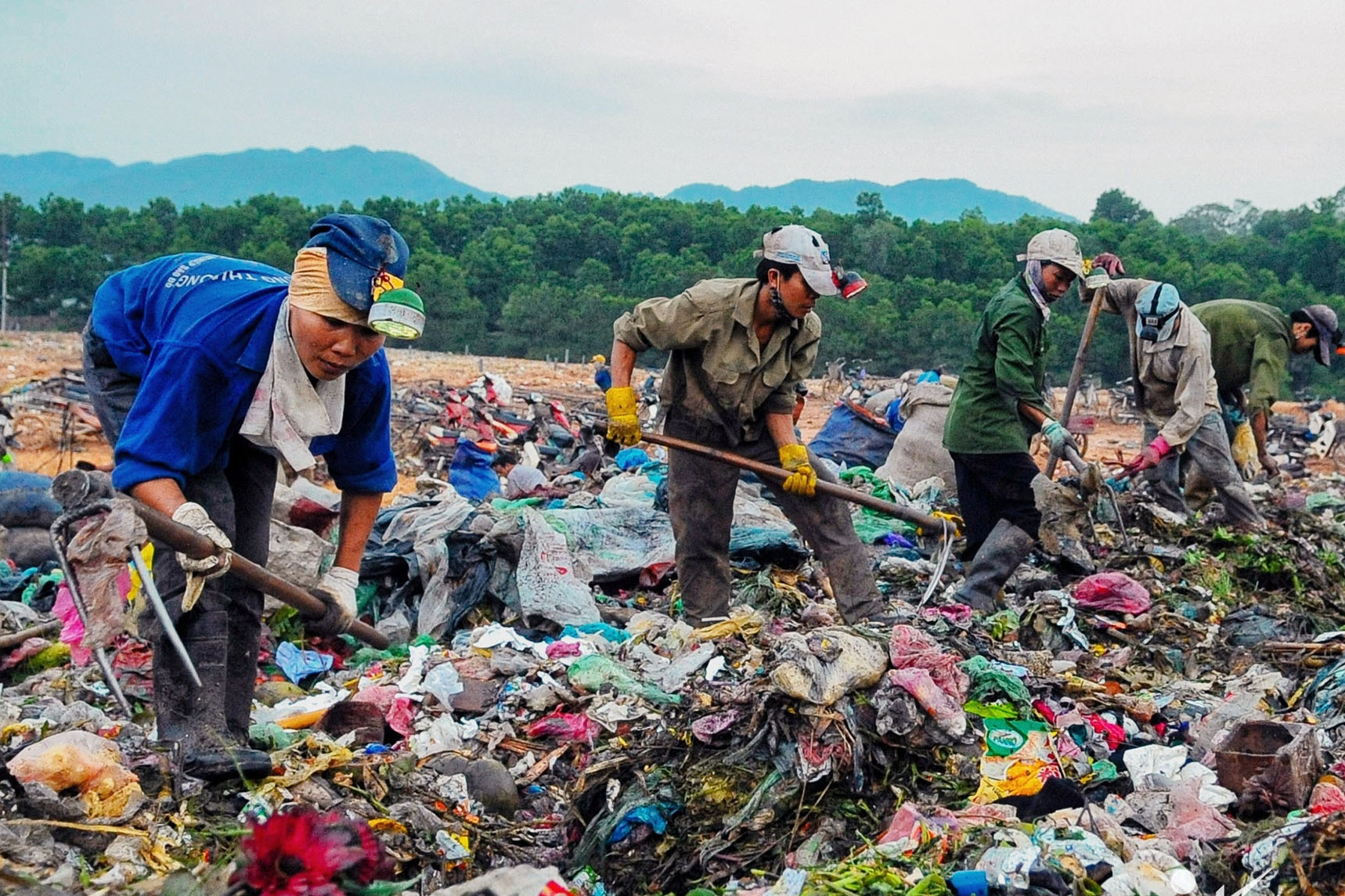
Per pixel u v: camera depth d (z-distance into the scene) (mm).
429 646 6355
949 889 3492
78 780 3672
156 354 3895
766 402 6102
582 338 74812
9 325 84875
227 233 98375
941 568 6398
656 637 6254
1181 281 74062
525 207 113438
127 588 3434
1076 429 18516
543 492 10641
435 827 3998
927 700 4340
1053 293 7023
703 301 5805
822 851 4023
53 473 16547
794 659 4344
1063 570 7895
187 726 3934
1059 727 4766
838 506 6164
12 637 5754
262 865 2941
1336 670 5395
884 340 64062
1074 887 3480
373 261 3873
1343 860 3471
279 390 3924
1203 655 6621
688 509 6254
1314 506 12109
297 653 6137
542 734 5098
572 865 4164
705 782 4285
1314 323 10430
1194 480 9820
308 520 7156
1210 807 4027
